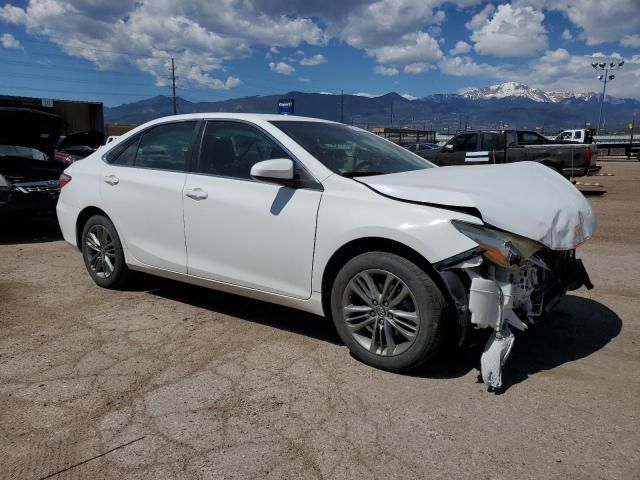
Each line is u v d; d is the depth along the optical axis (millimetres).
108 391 3156
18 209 7477
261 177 3543
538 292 3451
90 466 2459
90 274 5258
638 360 3566
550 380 3281
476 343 3305
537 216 3199
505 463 2471
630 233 8211
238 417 2867
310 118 4496
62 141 12375
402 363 3273
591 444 2605
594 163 13367
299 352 3715
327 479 2369
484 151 14242
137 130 4902
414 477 2379
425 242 3070
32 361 3566
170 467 2449
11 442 2645
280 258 3730
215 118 4336
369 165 3945
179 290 5172
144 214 4578
